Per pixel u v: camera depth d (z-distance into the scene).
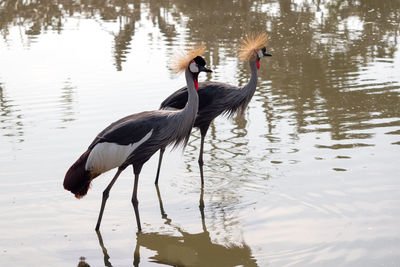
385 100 15.29
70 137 13.18
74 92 16.47
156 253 8.69
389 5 27.39
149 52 20.48
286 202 10.02
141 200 10.56
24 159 11.98
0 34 23.89
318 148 12.25
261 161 11.84
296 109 14.92
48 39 22.83
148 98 15.77
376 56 19.73
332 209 9.62
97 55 20.34
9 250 8.67
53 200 10.39
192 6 28.39
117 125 9.52
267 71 18.53
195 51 9.73
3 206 10.08
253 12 26.55
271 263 8.11
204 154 12.50
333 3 28.00
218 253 8.61
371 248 8.32
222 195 10.57
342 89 16.36
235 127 13.95
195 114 9.77
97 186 11.20
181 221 9.73
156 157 12.63
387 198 9.85
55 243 8.95
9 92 16.58
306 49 20.83
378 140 12.52
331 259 8.09
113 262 8.40
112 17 26.50
